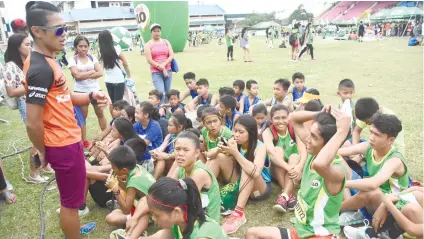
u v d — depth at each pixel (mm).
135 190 2990
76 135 2701
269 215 3357
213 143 3762
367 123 3520
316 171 2271
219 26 70750
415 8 33875
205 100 5684
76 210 2783
